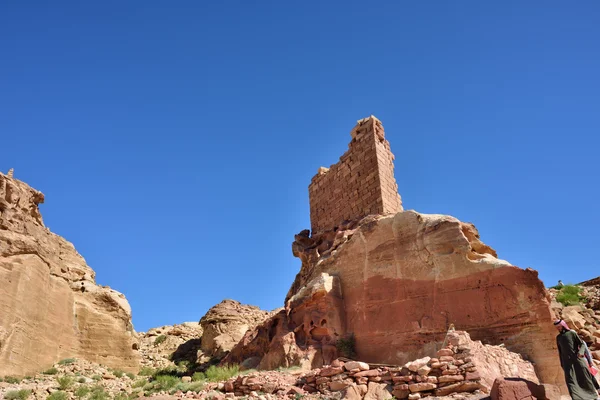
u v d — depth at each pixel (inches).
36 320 1029.8
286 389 663.8
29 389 877.8
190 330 1760.6
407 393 565.9
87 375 1039.0
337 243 984.9
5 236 1029.8
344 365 644.1
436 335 717.9
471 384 537.0
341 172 1190.9
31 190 1182.3
